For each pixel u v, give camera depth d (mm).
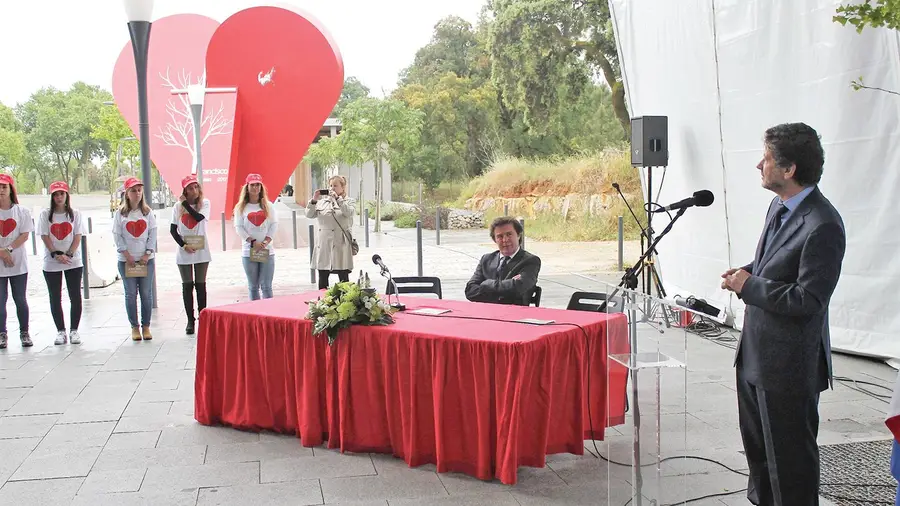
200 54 22922
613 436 3510
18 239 7727
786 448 3189
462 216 26391
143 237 8047
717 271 8266
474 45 44125
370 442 4652
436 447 4355
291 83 22672
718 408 5445
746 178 7672
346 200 8961
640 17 9172
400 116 26750
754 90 7426
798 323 3125
